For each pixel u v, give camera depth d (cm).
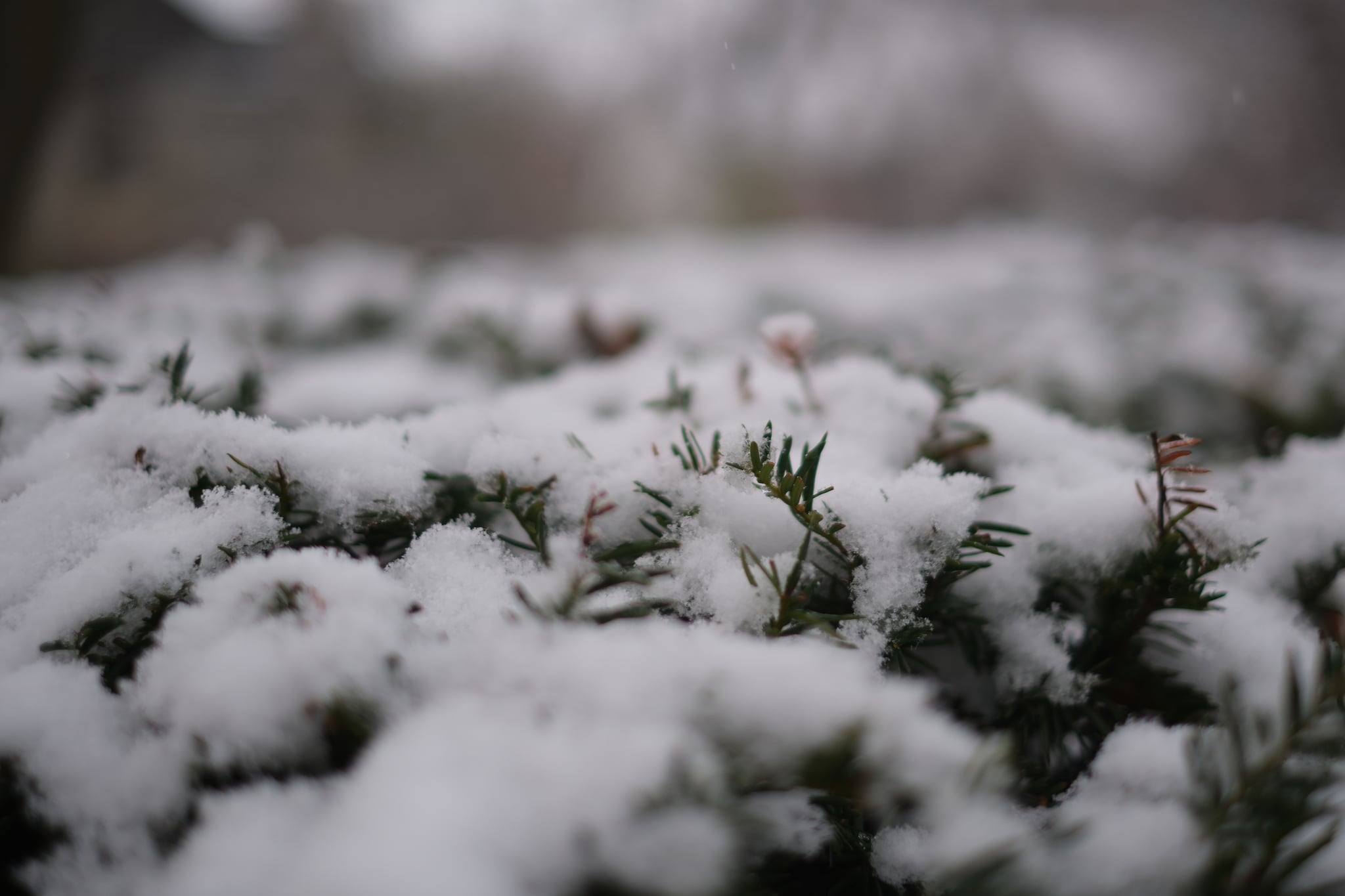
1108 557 51
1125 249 247
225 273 199
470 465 54
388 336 142
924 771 39
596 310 110
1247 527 49
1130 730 46
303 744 40
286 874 36
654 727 39
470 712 40
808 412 61
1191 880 39
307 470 51
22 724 42
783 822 42
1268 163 614
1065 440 62
